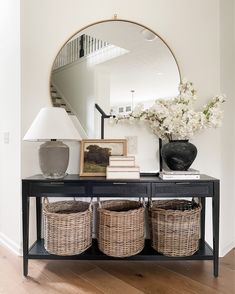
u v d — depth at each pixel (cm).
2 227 240
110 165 189
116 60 220
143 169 222
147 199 215
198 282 174
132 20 220
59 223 176
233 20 232
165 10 220
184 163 192
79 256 181
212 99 201
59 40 220
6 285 171
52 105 217
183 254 181
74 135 187
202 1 218
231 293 161
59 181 179
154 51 218
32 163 216
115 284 172
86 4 221
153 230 190
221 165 216
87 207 209
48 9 218
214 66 215
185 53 219
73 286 170
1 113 238
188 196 180
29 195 180
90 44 220
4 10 232
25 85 212
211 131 215
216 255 180
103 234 182
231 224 229
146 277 181
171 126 191
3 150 235
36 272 187
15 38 216
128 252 179
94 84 220
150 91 217
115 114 219
